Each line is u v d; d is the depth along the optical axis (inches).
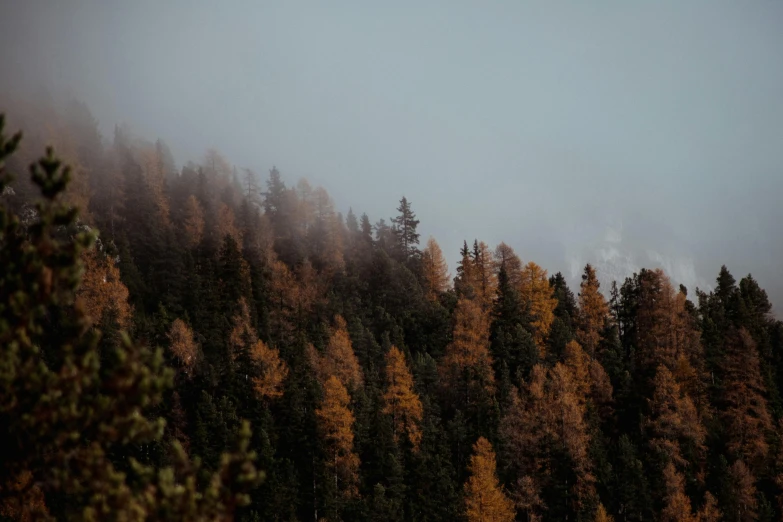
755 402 2272.4
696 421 2080.5
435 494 1787.6
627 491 1819.6
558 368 2046.0
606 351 2503.7
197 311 2337.6
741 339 2409.0
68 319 367.9
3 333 325.7
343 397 1843.0
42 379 336.8
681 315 2551.7
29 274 335.3
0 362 326.0
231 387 1990.7
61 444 331.6
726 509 1829.5
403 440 1958.7
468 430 2012.8
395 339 2527.1
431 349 2581.2
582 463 1852.9
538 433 1931.6
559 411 1930.4
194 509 336.2
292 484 1736.0
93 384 350.9
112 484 331.9
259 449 1743.4
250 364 2062.0
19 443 332.8
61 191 354.0
